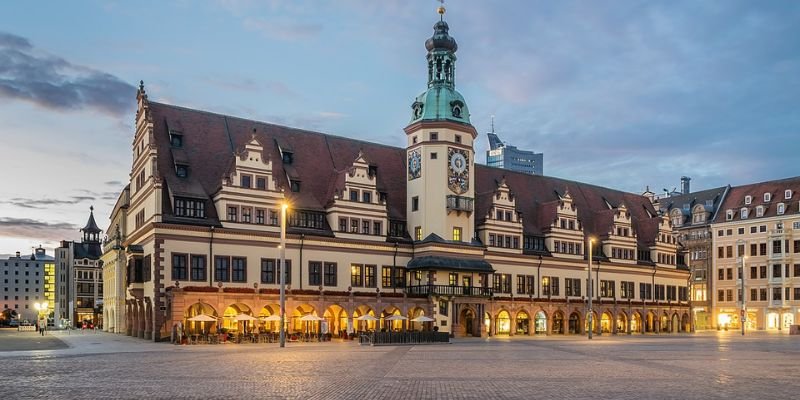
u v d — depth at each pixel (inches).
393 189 3720.5
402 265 3526.1
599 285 4335.6
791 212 5093.5
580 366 1518.2
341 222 3336.6
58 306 7662.4
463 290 3550.7
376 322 3307.1
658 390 1067.3
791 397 997.2
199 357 1774.1
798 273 5022.1
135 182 3297.2
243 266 3026.6
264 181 3134.8
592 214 4621.1
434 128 3624.5
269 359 1700.3
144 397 976.9
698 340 3107.8
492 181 4239.7
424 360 1690.5
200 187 3048.7
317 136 3673.7
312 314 2992.1
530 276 4001.0
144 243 3009.4
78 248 7012.8
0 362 1616.6
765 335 3964.1
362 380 1196.5
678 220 5812.0
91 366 1492.4
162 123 3169.3
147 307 2918.3
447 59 3764.8
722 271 5477.4
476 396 991.6
